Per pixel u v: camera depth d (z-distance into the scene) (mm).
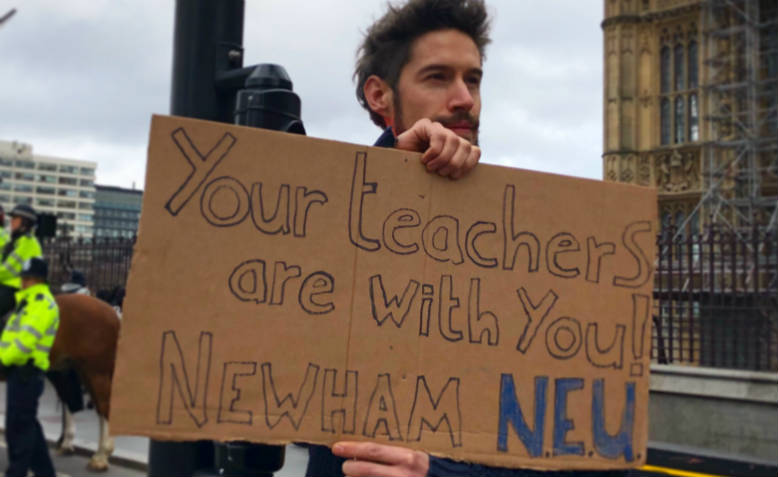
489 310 1812
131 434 1536
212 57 3949
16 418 6383
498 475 1757
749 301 8766
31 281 6574
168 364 1579
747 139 35906
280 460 2725
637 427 1910
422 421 1728
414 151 1835
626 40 41312
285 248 1684
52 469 6801
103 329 7355
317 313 1689
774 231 8992
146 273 1587
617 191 1974
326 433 1663
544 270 1874
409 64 1944
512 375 1812
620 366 1918
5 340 6391
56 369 7340
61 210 154500
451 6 1929
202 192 1640
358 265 1728
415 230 1775
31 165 153500
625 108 41094
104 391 7363
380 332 1725
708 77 38344
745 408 8336
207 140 1651
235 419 1609
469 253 1812
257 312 1648
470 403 1769
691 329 9164
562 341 1869
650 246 1993
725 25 38281
